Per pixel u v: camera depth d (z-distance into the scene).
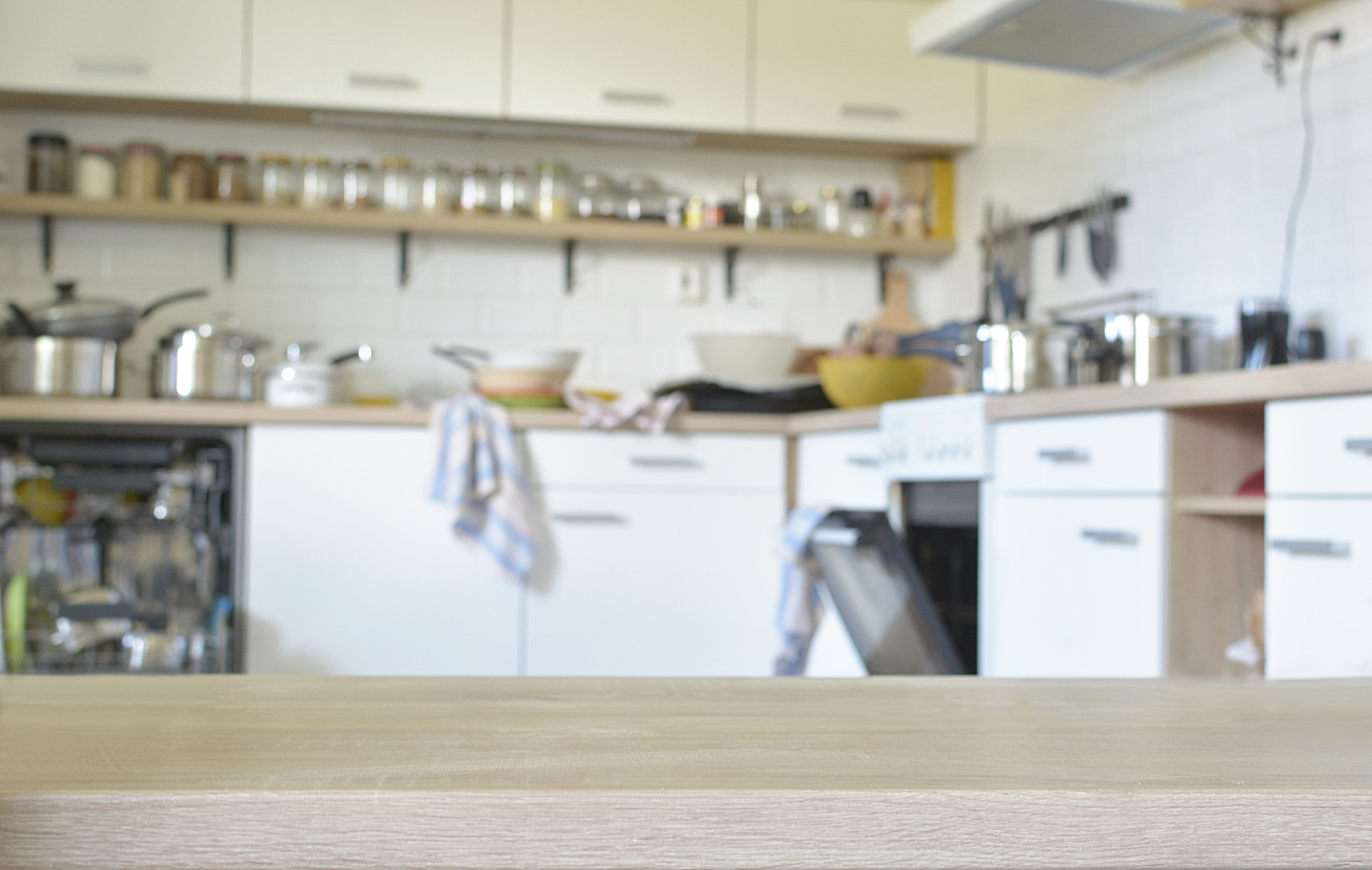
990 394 2.68
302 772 0.39
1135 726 0.49
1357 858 0.39
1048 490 2.47
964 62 3.96
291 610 3.19
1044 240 3.66
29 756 0.41
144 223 3.80
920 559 2.91
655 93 3.76
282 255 3.86
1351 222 2.61
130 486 3.09
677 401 3.40
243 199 3.74
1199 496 2.21
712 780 0.39
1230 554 2.25
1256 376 2.02
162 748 0.43
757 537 3.45
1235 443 2.26
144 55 3.50
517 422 3.32
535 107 3.68
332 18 3.58
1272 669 2.02
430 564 3.25
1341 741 0.46
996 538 2.62
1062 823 0.38
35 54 3.46
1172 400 2.18
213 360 3.29
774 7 3.85
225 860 0.36
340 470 3.22
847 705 0.52
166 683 0.57
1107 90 3.38
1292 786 0.39
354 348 3.89
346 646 3.21
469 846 0.36
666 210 3.97
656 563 3.38
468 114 3.64
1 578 3.15
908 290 4.19
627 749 0.43
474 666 3.27
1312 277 2.71
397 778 0.38
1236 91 2.94
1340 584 1.89
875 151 4.11
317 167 3.74
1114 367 2.78
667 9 3.78
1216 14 2.77
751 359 3.66
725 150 4.12
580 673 3.32
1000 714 0.51
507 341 3.98
